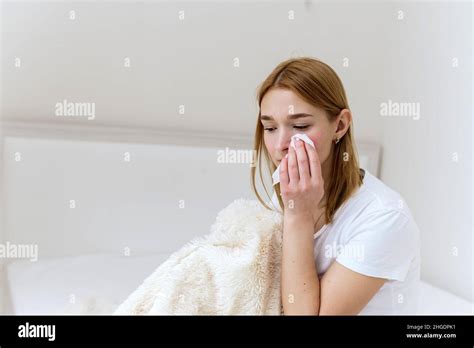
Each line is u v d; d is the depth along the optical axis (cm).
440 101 190
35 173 177
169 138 191
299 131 92
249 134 205
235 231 95
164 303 90
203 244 95
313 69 91
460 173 181
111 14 186
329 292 90
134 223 188
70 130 182
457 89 183
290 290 90
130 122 192
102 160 183
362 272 89
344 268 90
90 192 183
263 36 202
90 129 184
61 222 181
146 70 191
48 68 182
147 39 190
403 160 208
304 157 88
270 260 94
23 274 162
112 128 187
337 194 97
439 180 191
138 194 188
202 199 194
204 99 199
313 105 90
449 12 186
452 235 185
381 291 94
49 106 183
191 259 91
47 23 180
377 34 213
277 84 91
